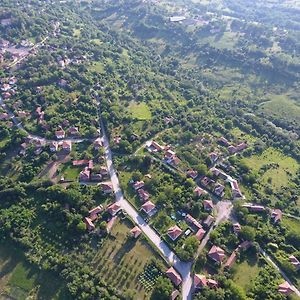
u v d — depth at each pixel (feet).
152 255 548.72
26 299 509.35
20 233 568.00
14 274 533.96
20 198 616.39
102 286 508.12
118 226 585.22
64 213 585.22
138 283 515.50
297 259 561.02
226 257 553.23
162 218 599.98
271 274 538.06
